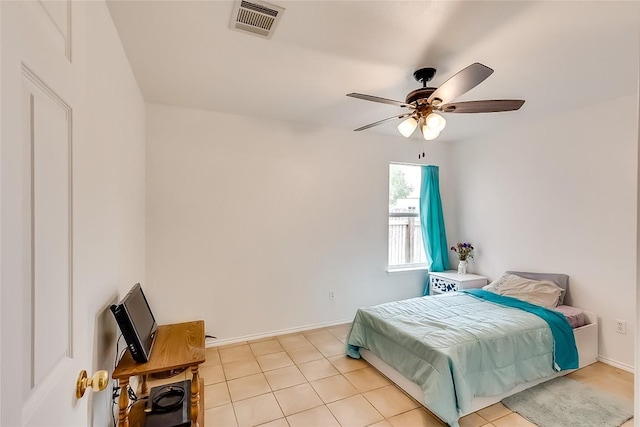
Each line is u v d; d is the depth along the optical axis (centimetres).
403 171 438
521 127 352
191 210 301
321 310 365
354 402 217
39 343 57
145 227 283
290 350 301
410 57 201
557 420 198
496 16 159
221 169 312
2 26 45
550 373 237
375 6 152
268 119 333
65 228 71
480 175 403
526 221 348
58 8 68
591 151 290
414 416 202
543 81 237
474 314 262
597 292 285
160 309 289
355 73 225
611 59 203
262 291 332
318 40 182
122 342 176
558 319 255
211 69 219
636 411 58
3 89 46
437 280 409
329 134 367
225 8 155
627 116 266
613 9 152
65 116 71
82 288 80
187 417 149
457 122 345
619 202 272
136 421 152
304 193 353
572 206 305
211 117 308
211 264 309
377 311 276
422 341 212
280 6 152
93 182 126
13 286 48
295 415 203
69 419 70
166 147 291
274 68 217
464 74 163
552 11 154
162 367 146
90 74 123
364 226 390
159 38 180
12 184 48
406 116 235
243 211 322
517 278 332
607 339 277
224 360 279
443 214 443
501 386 212
